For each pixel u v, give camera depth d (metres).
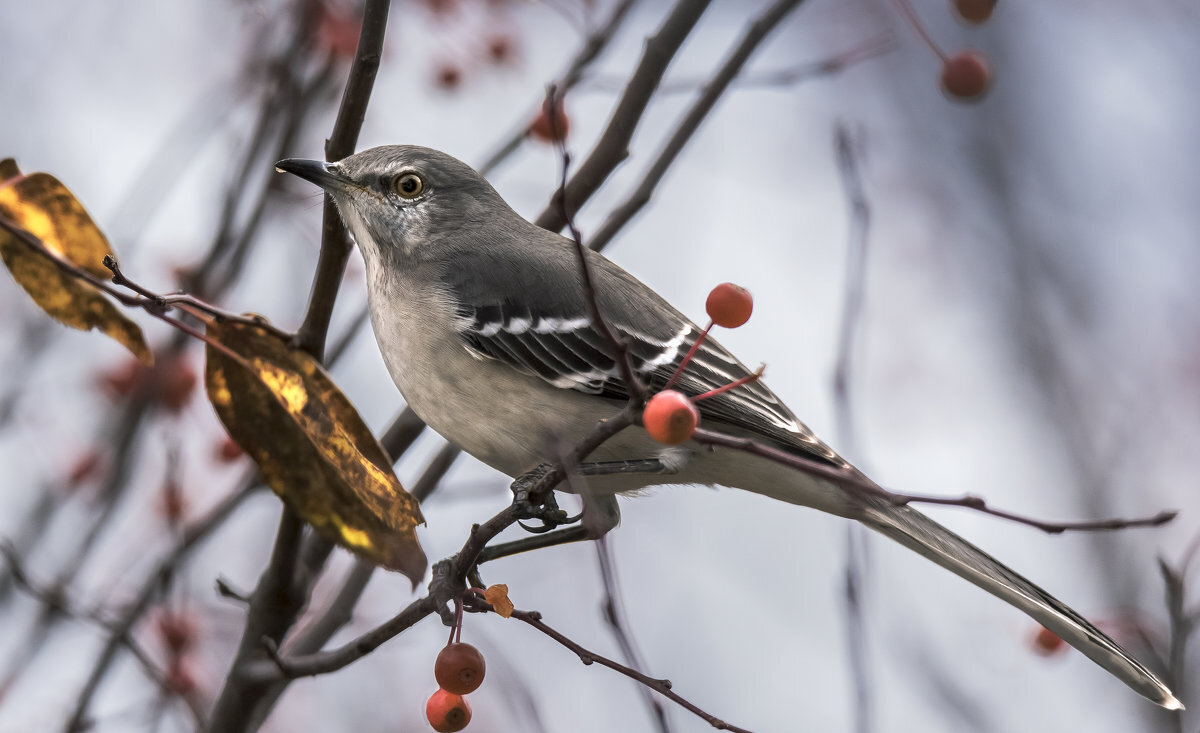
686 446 8.16
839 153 8.26
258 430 6.38
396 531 6.36
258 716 7.54
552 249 8.84
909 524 8.42
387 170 8.81
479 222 8.98
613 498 8.74
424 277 8.66
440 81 9.84
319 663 6.54
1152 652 7.89
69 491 8.93
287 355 6.38
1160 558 7.21
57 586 7.70
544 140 9.04
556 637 5.87
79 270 5.34
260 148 8.82
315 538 8.05
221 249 8.64
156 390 8.93
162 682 7.70
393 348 8.65
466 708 6.00
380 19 6.20
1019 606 8.06
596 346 8.41
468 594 6.18
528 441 8.33
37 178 5.83
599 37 8.73
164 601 8.20
